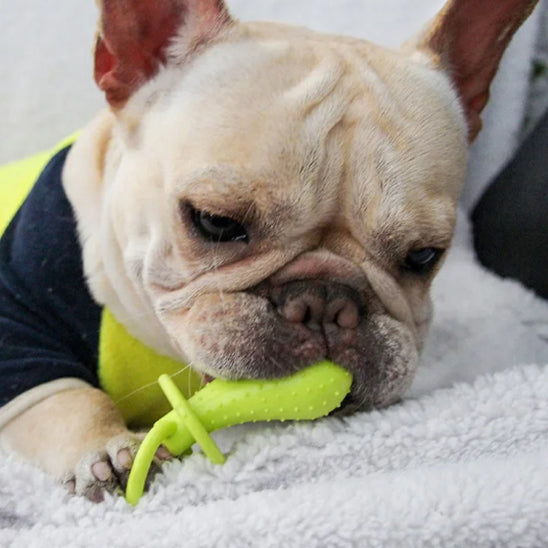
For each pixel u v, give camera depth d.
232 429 0.46
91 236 0.51
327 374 0.44
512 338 0.62
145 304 0.49
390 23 0.77
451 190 0.47
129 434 0.48
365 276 0.46
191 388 0.53
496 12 0.52
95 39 0.49
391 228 0.45
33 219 0.52
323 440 0.45
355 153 0.45
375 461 0.45
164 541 0.41
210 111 0.45
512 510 0.41
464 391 0.47
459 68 0.53
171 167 0.46
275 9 0.76
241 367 0.44
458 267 0.68
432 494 0.42
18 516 0.45
